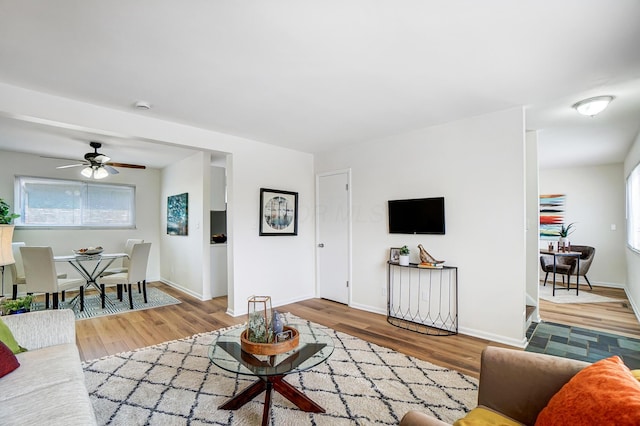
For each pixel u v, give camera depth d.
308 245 5.08
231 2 1.57
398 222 3.96
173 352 2.94
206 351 2.96
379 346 3.08
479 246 3.32
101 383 2.38
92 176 4.62
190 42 1.94
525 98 2.86
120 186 6.09
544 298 5.14
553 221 6.61
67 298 5.04
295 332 2.22
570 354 2.98
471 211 3.37
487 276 3.26
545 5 1.61
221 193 5.70
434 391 2.27
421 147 3.79
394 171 4.06
